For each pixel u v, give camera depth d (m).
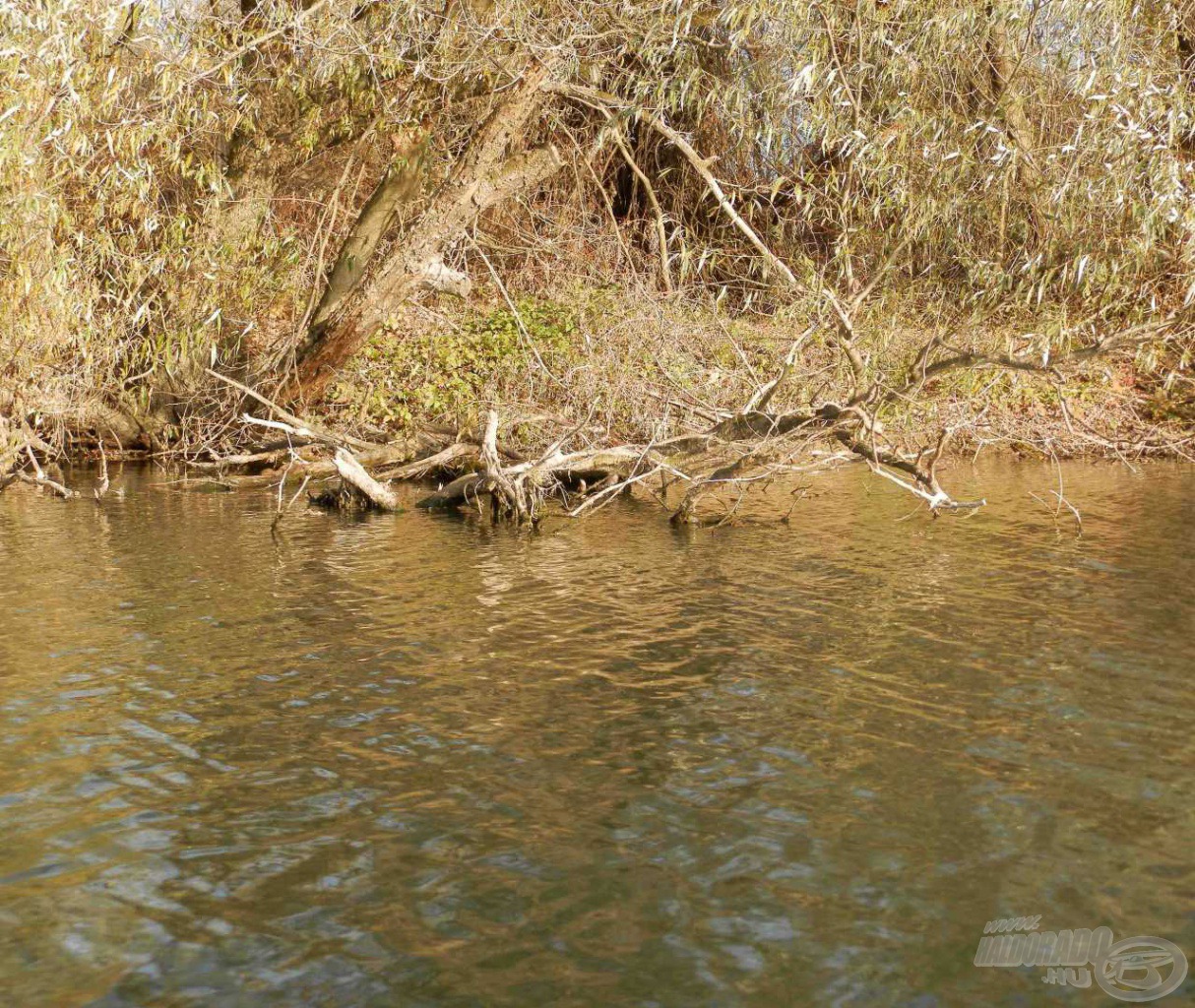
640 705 8.25
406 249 19.27
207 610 10.70
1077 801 6.66
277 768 7.14
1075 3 13.48
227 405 20.34
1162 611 10.53
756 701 8.33
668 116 19.16
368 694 8.46
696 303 20.34
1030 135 14.62
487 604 10.96
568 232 25.44
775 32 14.56
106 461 21.06
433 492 18.33
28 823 6.40
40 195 13.34
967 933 5.38
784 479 19.50
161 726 7.79
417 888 5.75
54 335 15.41
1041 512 15.88
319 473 18.69
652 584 11.80
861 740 7.59
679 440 15.79
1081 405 22.30
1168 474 19.41
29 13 12.61
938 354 16.48
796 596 11.28
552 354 21.42
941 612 10.61
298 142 18.64
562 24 16.80
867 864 5.98
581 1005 4.85
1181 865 5.95
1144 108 13.23
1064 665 9.04
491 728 7.80
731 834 6.30
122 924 5.43
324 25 16.30
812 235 17.64
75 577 12.02
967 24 13.93
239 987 4.96
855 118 14.12
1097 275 13.52
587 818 6.49
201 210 17.89
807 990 4.96
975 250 15.50
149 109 15.34
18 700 8.27
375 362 22.39
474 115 19.47
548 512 16.62
